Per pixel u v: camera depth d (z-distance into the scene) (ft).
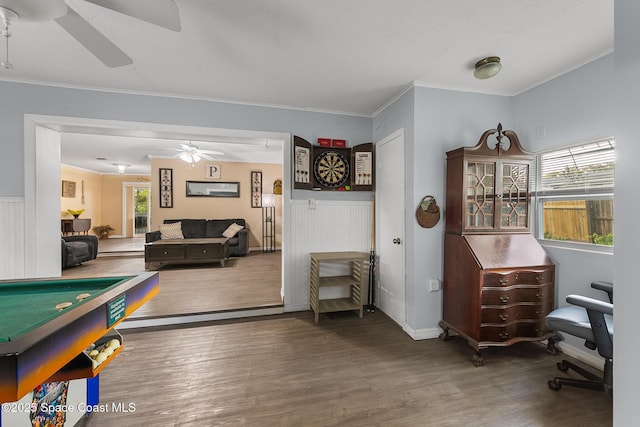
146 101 9.03
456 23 5.66
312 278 10.23
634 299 3.18
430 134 8.35
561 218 7.71
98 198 28.04
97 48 4.99
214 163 22.35
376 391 5.88
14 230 8.13
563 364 6.55
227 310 9.76
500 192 7.70
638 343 3.15
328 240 10.80
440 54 6.83
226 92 9.07
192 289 12.28
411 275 8.43
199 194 22.06
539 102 8.17
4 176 8.07
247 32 5.98
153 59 7.07
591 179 6.99
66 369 3.98
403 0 5.03
